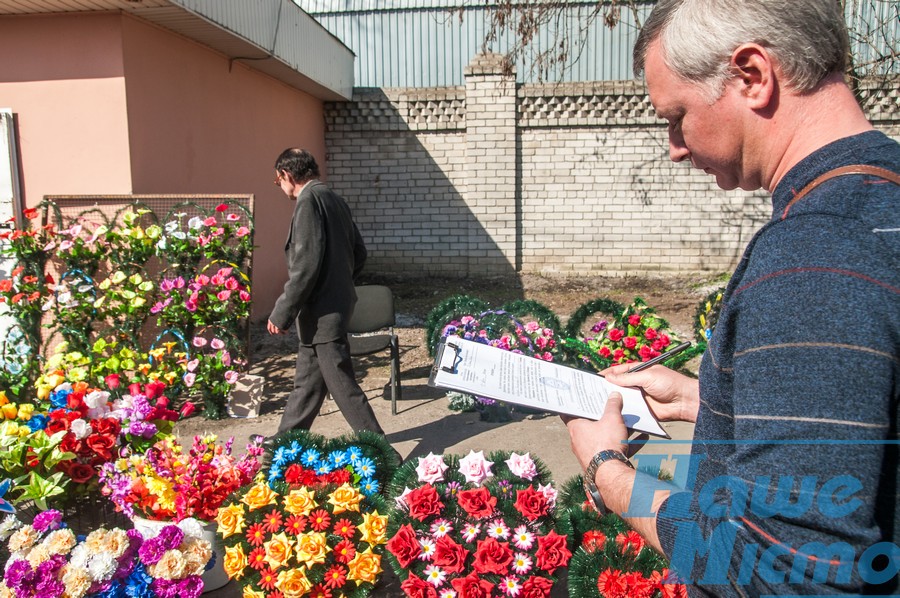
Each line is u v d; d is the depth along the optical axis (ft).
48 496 8.29
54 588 7.03
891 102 29.01
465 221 33.68
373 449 9.61
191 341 16.44
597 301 16.79
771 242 2.72
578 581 7.48
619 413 3.90
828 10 2.86
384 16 35.78
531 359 4.68
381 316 17.39
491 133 32.81
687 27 3.04
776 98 2.92
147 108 18.70
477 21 35.17
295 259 11.78
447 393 17.72
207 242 16.35
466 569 7.65
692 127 3.18
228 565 7.72
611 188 32.86
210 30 19.72
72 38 17.63
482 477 8.22
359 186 34.19
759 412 2.52
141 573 7.39
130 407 9.37
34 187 18.17
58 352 14.66
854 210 2.59
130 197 17.28
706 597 3.00
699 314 16.55
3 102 18.06
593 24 34.14
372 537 7.77
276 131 28.14
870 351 2.34
